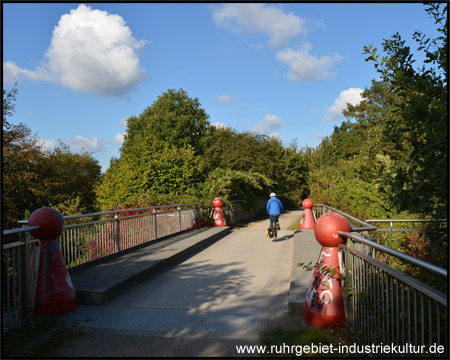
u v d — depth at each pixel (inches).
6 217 996.6
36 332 176.1
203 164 898.1
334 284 180.2
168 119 1376.7
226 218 797.2
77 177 1819.6
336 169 775.1
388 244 298.4
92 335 174.9
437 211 147.5
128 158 904.9
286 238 548.4
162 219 476.7
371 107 1599.4
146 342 166.6
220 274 309.9
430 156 142.7
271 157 1253.1
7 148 1013.8
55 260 202.2
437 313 93.4
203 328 184.7
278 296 242.8
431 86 155.9
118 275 268.1
